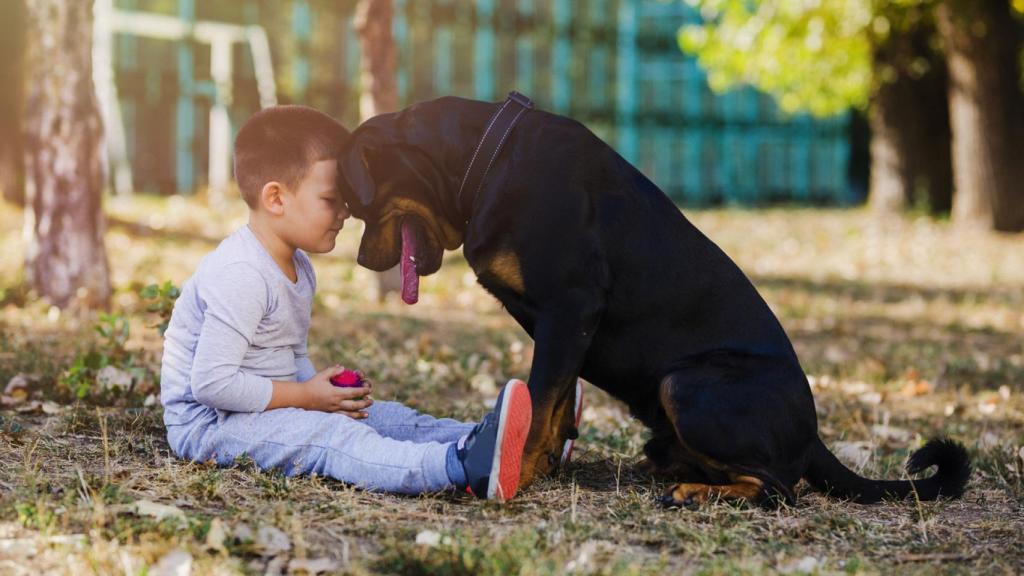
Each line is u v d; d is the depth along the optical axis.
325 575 2.63
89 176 7.53
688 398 3.41
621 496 3.49
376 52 8.89
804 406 3.50
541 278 3.43
